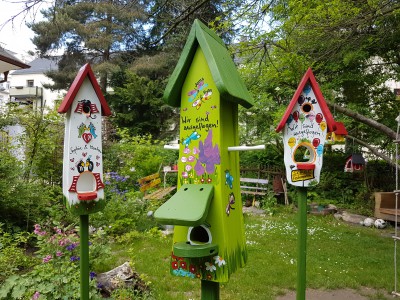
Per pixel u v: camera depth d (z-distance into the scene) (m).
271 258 5.28
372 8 5.36
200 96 2.63
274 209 9.07
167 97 2.75
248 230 7.07
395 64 9.06
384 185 9.45
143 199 7.81
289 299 3.98
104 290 3.56
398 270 4.90
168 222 2.36
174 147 3.03
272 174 10.36
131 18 10.09
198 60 2.66
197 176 2.61
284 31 6.04
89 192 2.59
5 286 3.23
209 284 2.67
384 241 6.54
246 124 10.92
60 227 4.08
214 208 2.52
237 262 2.69
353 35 6.01
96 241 4.44
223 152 2.57
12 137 7.33
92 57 17.31
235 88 2.61
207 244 2.49
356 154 8.80
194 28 2.65
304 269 2.54
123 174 9.62
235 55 6.16
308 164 2.57
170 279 4.35
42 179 7.13
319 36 5.83
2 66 9.80
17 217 5.61
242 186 10.34
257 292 4.08
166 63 15.88
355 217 8.31
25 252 5.07
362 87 9.31
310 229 7.39
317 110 2.60
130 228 6.44
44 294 3.14
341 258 5.40
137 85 16.05
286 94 9.16
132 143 11.28
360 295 4.15
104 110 2.70
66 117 2.56
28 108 7.66
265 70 6.29
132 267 4.09
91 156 2.61
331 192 9.74
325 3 5.44
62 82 17.62
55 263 3.54
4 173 5.66
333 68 7.66
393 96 9.25
